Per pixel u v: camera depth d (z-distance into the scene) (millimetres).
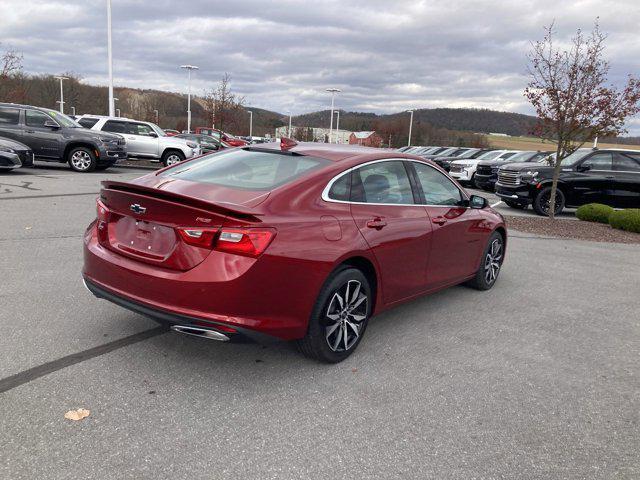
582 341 4598
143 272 3244
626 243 10320
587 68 11844
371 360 3898
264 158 4020
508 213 13945
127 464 2520
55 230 7426
